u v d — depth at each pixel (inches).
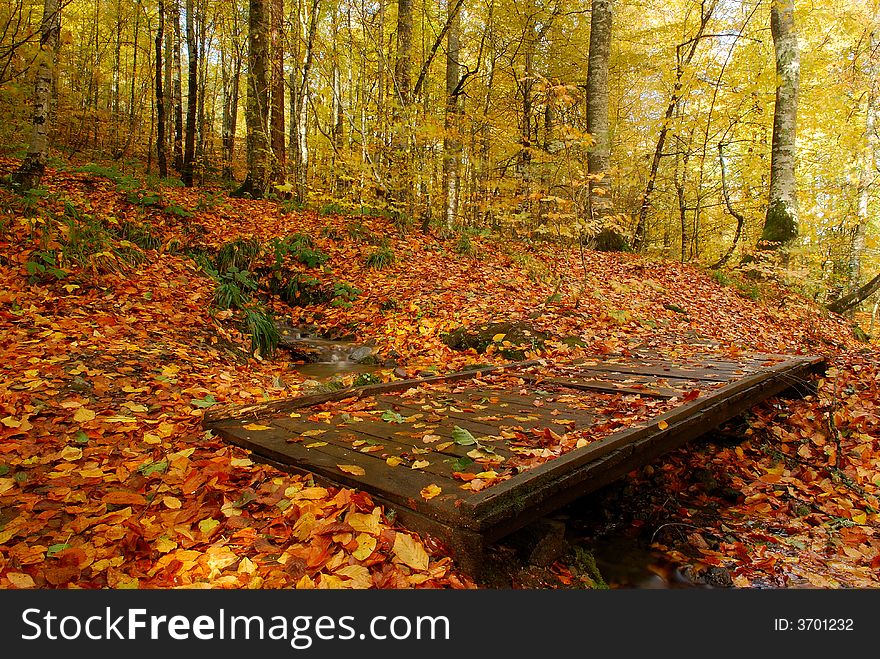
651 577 114.7
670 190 713.0
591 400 160.1
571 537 127.6
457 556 83.4
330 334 297.7
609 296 348.5
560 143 407.2
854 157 585.6
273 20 436.1
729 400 165.2
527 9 526.0
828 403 204.7
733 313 380.5
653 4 686.5
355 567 79.5
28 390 140.0
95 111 638.5
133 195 363.6
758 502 153.9
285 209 429.7
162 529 89.7
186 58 947.3
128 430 129.7
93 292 230.4
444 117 437.4
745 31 599.8
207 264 316.8
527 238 462.3
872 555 124.3
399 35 440.5
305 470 105.8
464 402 158.1
